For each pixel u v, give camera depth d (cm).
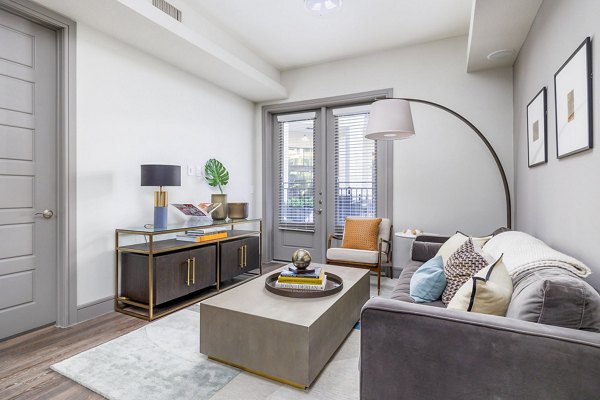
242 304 186
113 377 171
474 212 351
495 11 229
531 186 253
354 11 308
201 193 375
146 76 307
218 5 301
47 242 238
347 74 415
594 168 138
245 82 390
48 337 221
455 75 358
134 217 295
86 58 255
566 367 92
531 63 249
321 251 452
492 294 119
